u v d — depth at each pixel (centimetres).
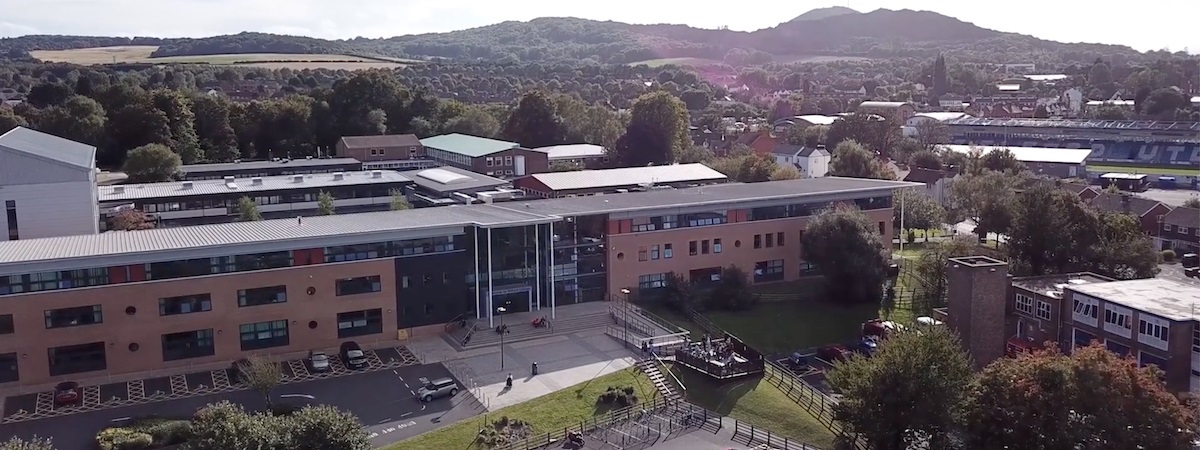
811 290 9838
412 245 7969
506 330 8031
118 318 7038
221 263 7319
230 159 18100
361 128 19800
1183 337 6588
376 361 7450
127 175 14562
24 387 6825
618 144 17775
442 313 8138
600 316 8462
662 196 10012
